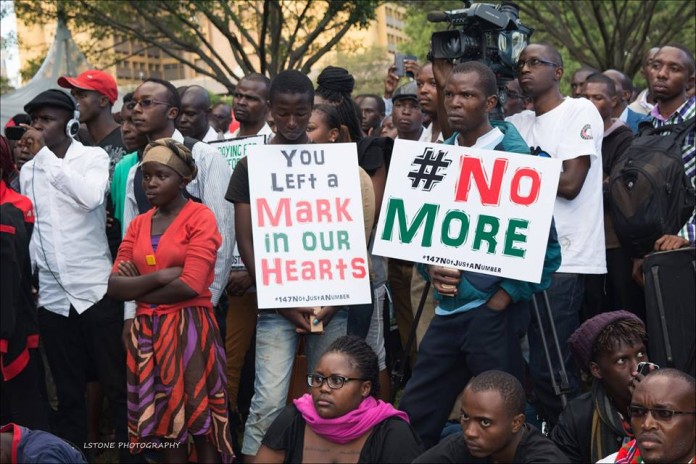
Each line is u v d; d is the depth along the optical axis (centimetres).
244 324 718
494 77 575
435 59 644
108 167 712
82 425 701
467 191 564
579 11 2606
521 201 558
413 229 569
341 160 614
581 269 664
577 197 669
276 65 2230
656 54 742
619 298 725
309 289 596
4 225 616
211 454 599
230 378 718
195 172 609
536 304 619
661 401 417
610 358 500
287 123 604
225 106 1141
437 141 748
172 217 602
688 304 588
